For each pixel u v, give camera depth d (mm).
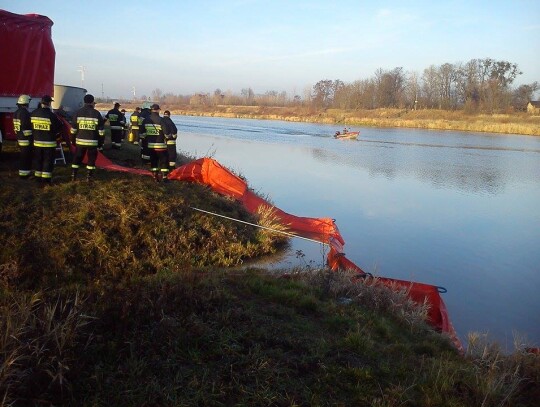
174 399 4113
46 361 4156
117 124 16406
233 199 12391
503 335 8469
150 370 4414
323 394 4559
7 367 3854
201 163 13266
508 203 19531
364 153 34750
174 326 4996
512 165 30844
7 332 4160
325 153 33719
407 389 4801
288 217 13102
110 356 4508
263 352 4988
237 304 6082
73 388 4027
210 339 5023
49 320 4508
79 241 8656
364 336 5824
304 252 11156
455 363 5684
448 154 35750
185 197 11312
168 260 9008
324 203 17672
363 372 4938
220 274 7422
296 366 4914
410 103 92062
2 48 11406
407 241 13609
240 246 10258
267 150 33875
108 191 10383
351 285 7879
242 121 76250
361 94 93062
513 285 10805
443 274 11281
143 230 9438
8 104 11766
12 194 9383
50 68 12875
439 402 4676
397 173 26016
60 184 10359
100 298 5422
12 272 7445
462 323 8883
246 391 4367
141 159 15945
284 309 6336
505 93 84250
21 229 8492
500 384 5094
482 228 15422
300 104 118312
